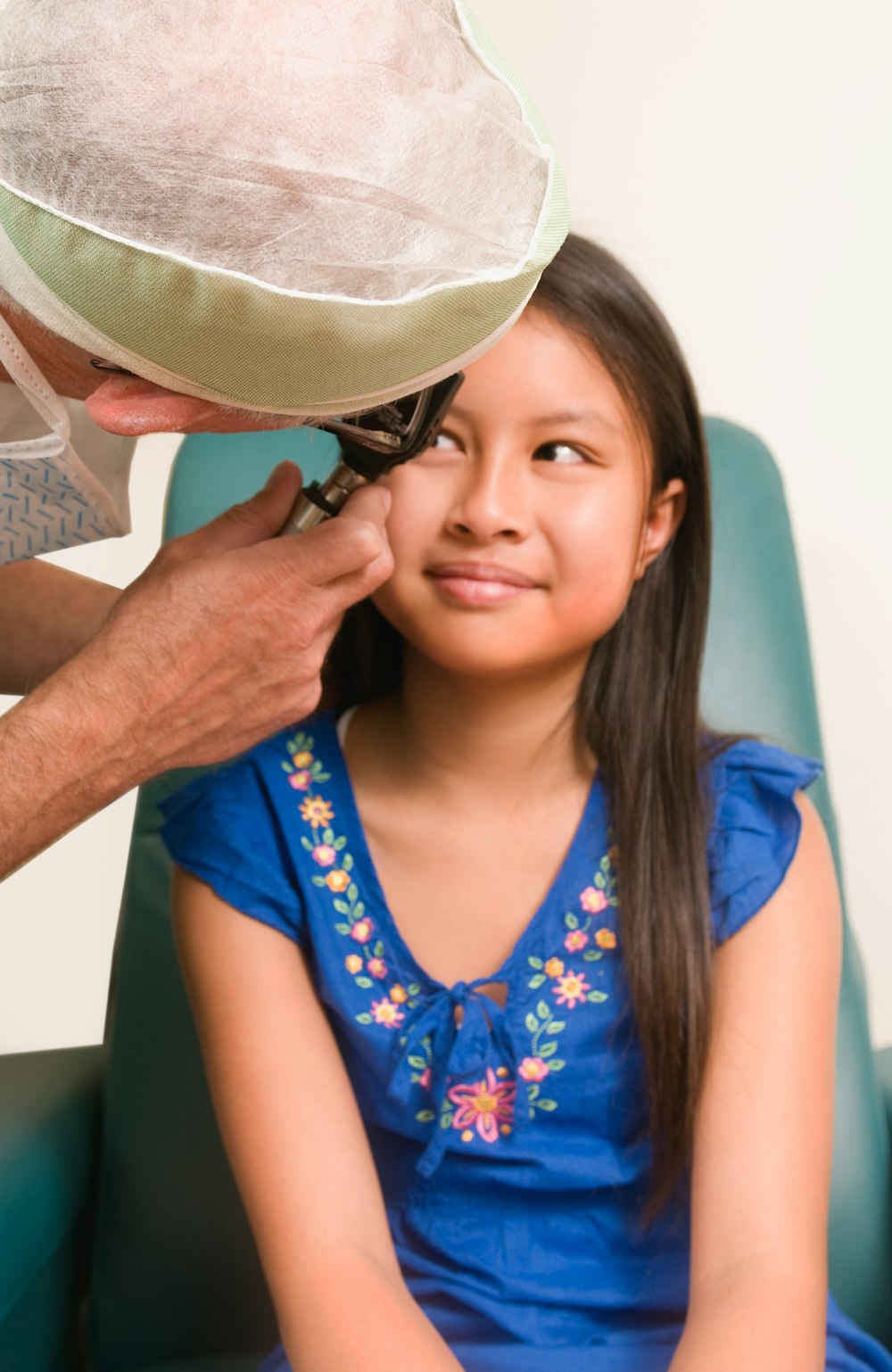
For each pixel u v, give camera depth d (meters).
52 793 0.75
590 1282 0.87
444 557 0.80
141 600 0.74
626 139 1.41
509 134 0.53
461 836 0.93
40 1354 0.98
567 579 0.80
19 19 0.52
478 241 0.51
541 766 0.92
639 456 0.84
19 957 1.56
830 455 1.44
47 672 1.03
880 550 1.45
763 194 1.41
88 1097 1.08
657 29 1.40
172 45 0.49
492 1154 0.88
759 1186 0.81
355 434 0.68
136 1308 1.03
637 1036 0.90
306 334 0.49
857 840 1.49
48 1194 0.93
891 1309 1.02
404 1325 0.78
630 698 0.93
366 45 0.49
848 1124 1.03
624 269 0.88
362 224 0.49
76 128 0.49
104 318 0.51
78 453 0.87
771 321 1.43
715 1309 0.78
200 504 1.15
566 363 0.80
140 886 1.10
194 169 0.48
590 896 0.91
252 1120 0.87
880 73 1.39
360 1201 0.84
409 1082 0.90
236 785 0.96
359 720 0.98
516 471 0.80
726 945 0.89
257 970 0.91
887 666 1.46
